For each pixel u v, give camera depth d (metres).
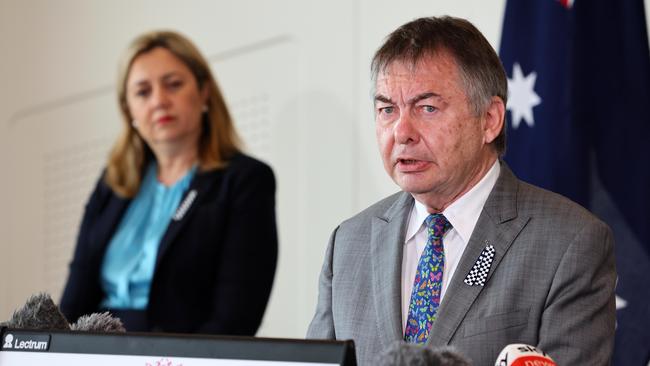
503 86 4.08
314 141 7.71
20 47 9.31
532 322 3.72
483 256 3.88
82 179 8.96
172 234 6.35
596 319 3.69
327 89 7.68
